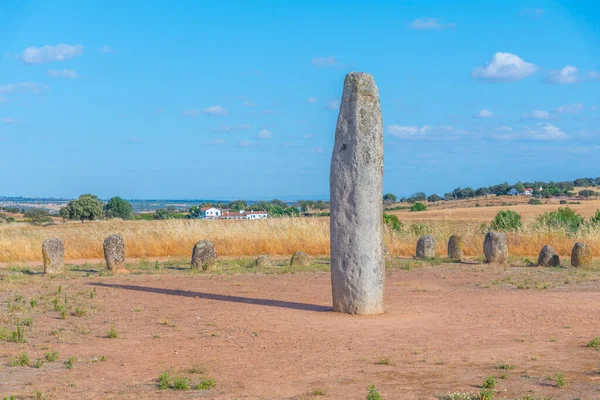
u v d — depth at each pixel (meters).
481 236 29.20
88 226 40.16
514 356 9.45
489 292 16.50
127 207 85.06
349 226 13.20
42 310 13.70
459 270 21.52
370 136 13.05
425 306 14.26
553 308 13.76
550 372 8.52
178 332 11.47
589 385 7.86
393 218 35.78
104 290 16.77
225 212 74.12
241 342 10.65
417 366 8.95
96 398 7.67
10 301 14.72
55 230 35.31
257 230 28.84
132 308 13.97
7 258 26.52
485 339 10.68
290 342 10.62
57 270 20.77
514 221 32.50
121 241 21.12
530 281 18.56
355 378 8.39
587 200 85.19
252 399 7.58
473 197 106.62
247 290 16.84
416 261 23.80
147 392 7.91
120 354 9.87
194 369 8.87
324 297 15.67
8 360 9.51
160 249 27.41
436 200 107.81
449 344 10.34
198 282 18.50
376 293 13.19
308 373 8.68
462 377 8.33
